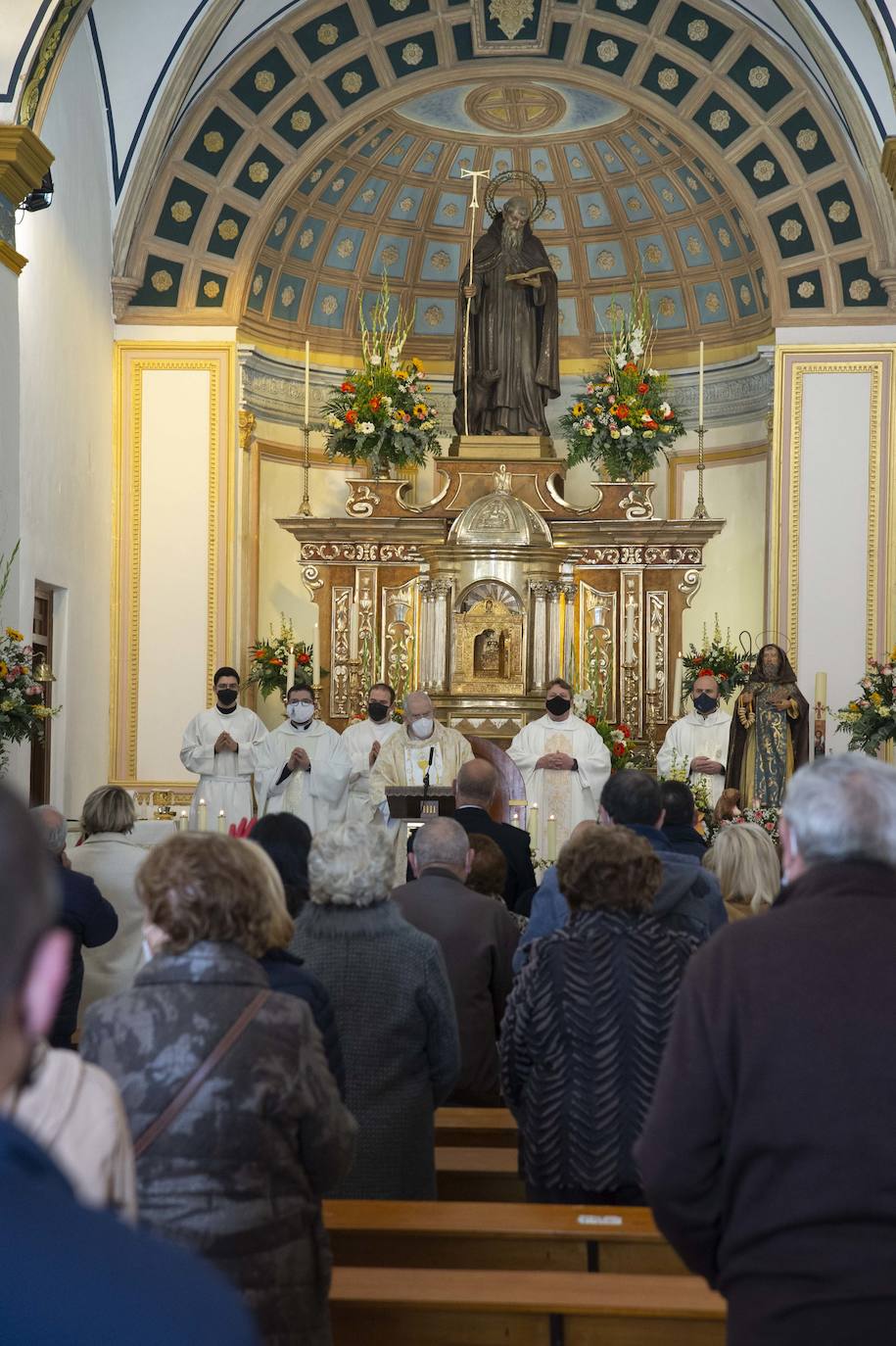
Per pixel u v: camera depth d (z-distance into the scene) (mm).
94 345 14812
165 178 14977
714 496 17219
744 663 13664
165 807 15398
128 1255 1152
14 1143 1217
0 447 11242
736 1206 2467
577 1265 3971
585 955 4105
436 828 5629
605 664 16062
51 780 13930
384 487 16094
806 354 15266
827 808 2631
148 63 14242
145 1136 2865
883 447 15164
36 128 11164
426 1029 4410
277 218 16016
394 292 17719
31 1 10688
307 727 13211
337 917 4391
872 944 2484
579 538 16062
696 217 16688
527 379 16234
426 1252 3986
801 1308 2342
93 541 14906
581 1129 4066
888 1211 2352
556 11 14352
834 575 15211
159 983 2980
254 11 14055
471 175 17172
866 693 12133
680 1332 3432
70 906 6320
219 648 15477
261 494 16688
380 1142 4332
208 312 15594
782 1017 2439
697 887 4801
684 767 13336
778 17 13883
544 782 13359
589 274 17781
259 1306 2898
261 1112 2908
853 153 14453
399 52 14789
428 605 15828
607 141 16672
